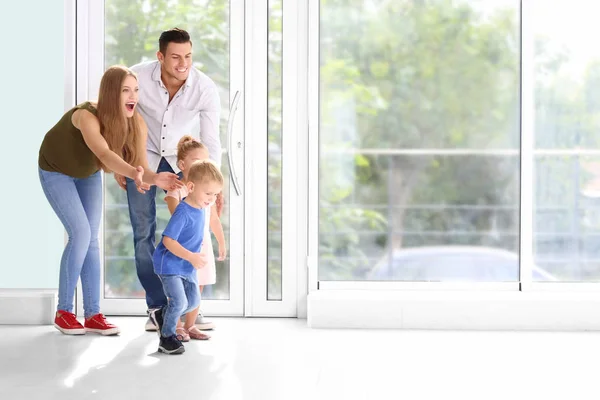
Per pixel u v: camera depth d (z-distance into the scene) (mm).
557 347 3742
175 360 3463
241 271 4500
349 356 3533
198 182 3545
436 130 4418
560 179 4414
